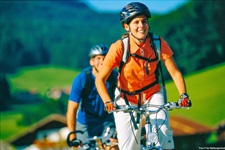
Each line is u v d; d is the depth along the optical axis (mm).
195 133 22828
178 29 47562
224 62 43969
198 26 46500
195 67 43906
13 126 57125
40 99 68938
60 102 52406
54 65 89000
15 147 36906
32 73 84812
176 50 46812
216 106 32812
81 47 90562
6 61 87625
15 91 72688
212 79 37094
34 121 53156
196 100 35875
